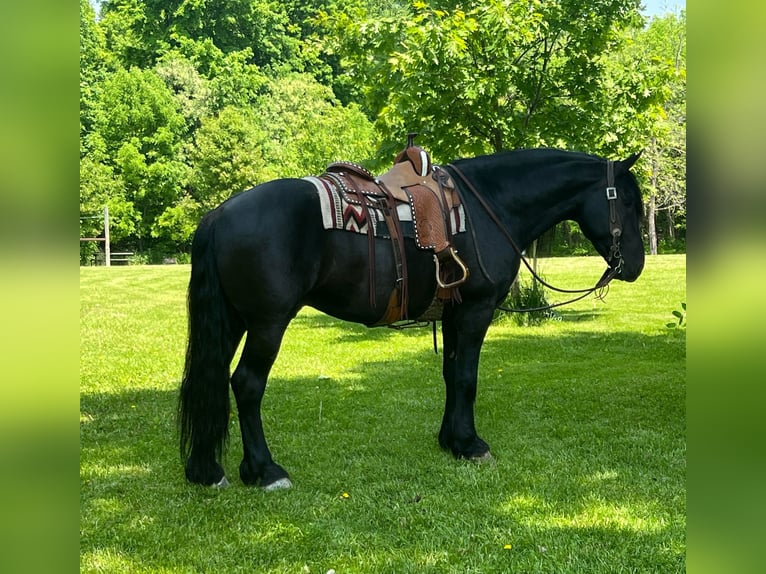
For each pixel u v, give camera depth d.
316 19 10.74
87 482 3.88
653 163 28.47
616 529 3.22
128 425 5.16
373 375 7.07
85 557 2.98
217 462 3.85
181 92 38.62
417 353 8.36
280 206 3.53
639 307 12.46
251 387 3.72
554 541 3.10
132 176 34.59
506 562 2.92
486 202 4.23
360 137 29.19
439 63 9.34
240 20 48.38
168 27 46.22
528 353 8.17
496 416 5.35
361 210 3.75
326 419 5.34
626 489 3.74
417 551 3.03
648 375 6.83
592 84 10.12
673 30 27.72
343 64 10.83
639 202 4.42
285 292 3.52
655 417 5.27
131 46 45.59
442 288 3.96
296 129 34.53
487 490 3.75
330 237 3.65
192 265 3.61
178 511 3.47
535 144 10.05
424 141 10.24
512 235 4.33
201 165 33.41
